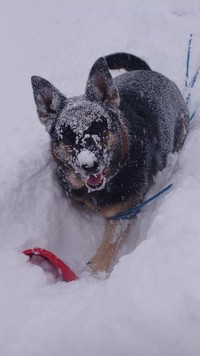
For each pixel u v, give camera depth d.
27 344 0.65
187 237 0.66
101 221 1.09
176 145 1.25
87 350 0.61
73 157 0.91
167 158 1.17
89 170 0.87
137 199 1.03
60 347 0.63
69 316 0.66
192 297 0.59
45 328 0.66
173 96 1.22
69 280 0.88
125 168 0.99
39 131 1.23
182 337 0.58
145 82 1.19
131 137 1.00
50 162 1.10
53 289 0.78
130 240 1.05
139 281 0.63
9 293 0.77
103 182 0.93
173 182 1.01
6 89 1.45
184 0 1.83
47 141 1.16
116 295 0.64
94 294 0.69
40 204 1.04
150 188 1.11
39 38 1.67
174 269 0.63
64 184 1.04
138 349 0.58
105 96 0.96
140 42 1.62
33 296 0.76
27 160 1.09
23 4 1.85
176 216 0.72
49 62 1.56
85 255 1.06
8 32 1.71
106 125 0.93
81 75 1.48
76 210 1.09
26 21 1.76
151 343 0.58
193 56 1.58
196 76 1.46
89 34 1.68
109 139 0.93
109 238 1.03
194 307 0.58
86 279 0.91
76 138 0.90
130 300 0.61
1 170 1.07
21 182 1.04
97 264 0.99
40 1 1.87
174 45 1.63
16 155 1.12
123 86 1.17
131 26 1.70
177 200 0.77
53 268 0.89
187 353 0.57
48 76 1.50
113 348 0.59
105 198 1.00
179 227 0.69
